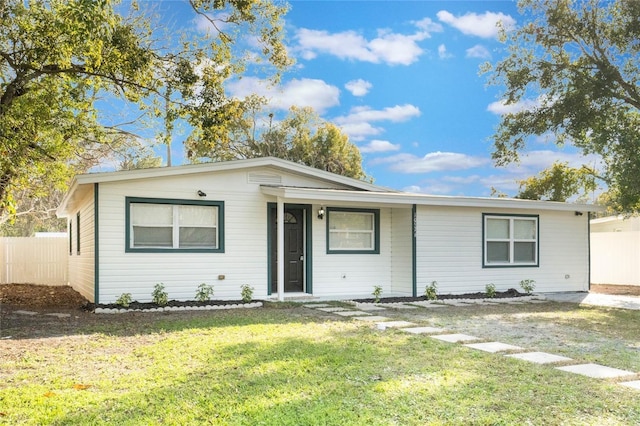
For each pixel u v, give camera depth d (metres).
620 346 7.25
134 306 11.22
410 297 13.62
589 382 5.25
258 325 8.85
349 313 10.61
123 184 11.63
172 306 11.44
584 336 8.06
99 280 11.38
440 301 13.19
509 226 15.57
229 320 9.45
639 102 15.23
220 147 31.61
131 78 9.37
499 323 9.39
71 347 6.95
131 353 6.57
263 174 13.15
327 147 36.19
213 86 10.16
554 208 15.91
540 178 23.77
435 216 14.38
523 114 16.88
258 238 13.01
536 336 8.03
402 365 5.88
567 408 4.43
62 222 35.59
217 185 12.59
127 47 8.93
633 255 19.62
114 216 11.55
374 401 4.56
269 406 4.42
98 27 7.61
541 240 16.06
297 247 13.79
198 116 9.97
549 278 16.09
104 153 18.12
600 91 15.12
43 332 8.16
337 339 7.50
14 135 8.95
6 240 19.70
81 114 11.77
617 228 25.00
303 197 12.29
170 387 4.99
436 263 14.30
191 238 12.32
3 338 7.64
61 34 8.30
